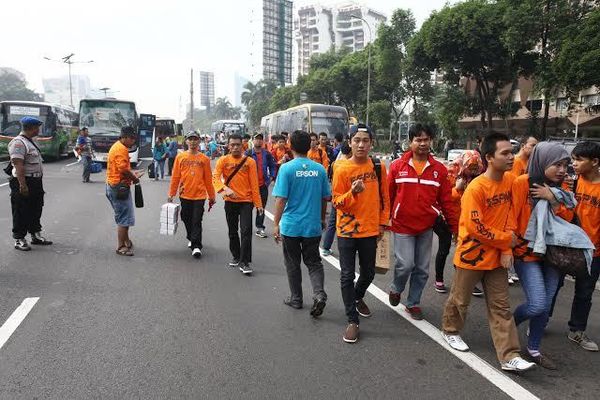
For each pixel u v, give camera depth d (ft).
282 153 35.63
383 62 113.80
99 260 20.97
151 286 17.63
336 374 11.38
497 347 11.90
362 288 14.60
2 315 14.51
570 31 59.77
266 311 15.43
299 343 13.07
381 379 11.19
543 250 11.58
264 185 26.89
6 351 12.19
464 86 101.40
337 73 147.23
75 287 17.28
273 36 389.60
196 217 22.03
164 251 22.99
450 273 20.72
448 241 17.61
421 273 14.92
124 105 71.56
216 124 161.99
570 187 13.66
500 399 10.46
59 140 80.23
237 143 19.60
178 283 18.10
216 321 14.48
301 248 15.62
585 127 91.71
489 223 11.71
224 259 21.84
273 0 384.88
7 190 42.68
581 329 13.55
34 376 10.98
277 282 18.56
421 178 14.34
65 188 46.50
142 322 14.24
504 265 11.50
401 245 14.67
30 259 20.74
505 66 80.33
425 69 93.71
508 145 11.25
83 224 28.81
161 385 10.69
